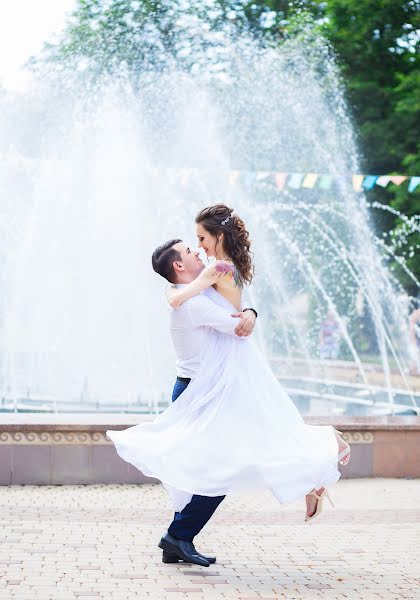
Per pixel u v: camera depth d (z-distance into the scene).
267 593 4.66
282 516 6.54
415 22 26.59
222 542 5.75
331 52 26.30
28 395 11.71
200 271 5.31
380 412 12.38
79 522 6.15
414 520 6.40
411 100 25.58
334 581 4.91
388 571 5.11
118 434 5.13
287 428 5.07
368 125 25.77
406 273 26.12
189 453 5.00
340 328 25.03
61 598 4.44
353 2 26.41
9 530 5.84
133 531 5.94
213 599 4.53
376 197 26.25
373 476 8.02
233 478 4.96
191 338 5.17
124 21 22.95
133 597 4.50
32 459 7.43
